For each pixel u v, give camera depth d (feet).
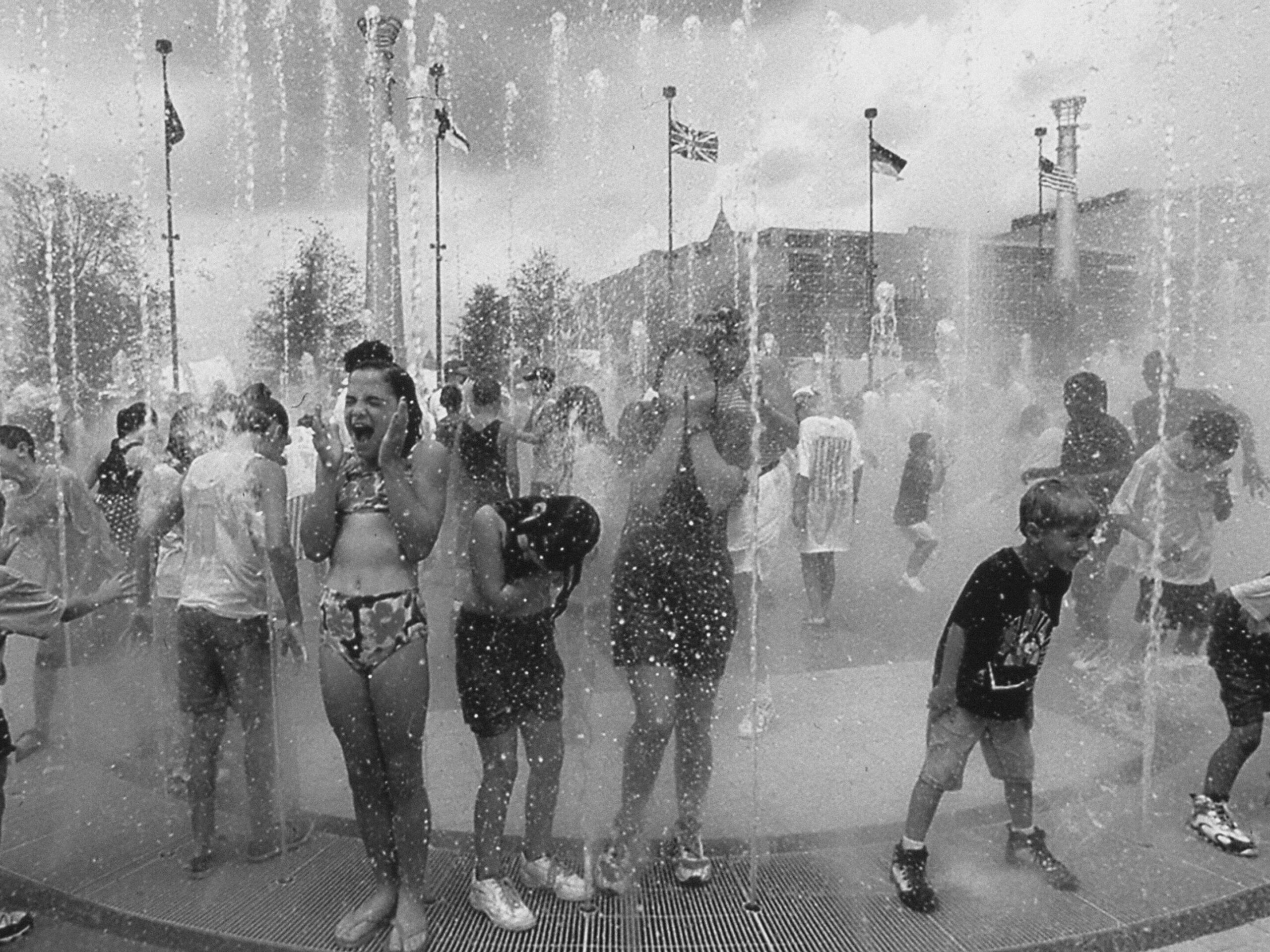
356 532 8.86
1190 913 9.34
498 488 12.95
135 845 10.97
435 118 37.73
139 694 15.14
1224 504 16.29
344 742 8.99
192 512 10.64
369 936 9.09
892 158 57.26
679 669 10.22
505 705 9.55
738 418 10.55
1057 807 11.77
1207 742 13.64
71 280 40.81
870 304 65.16
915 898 9.52
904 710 14.85
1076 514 9.42
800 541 20.07
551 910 9.50
